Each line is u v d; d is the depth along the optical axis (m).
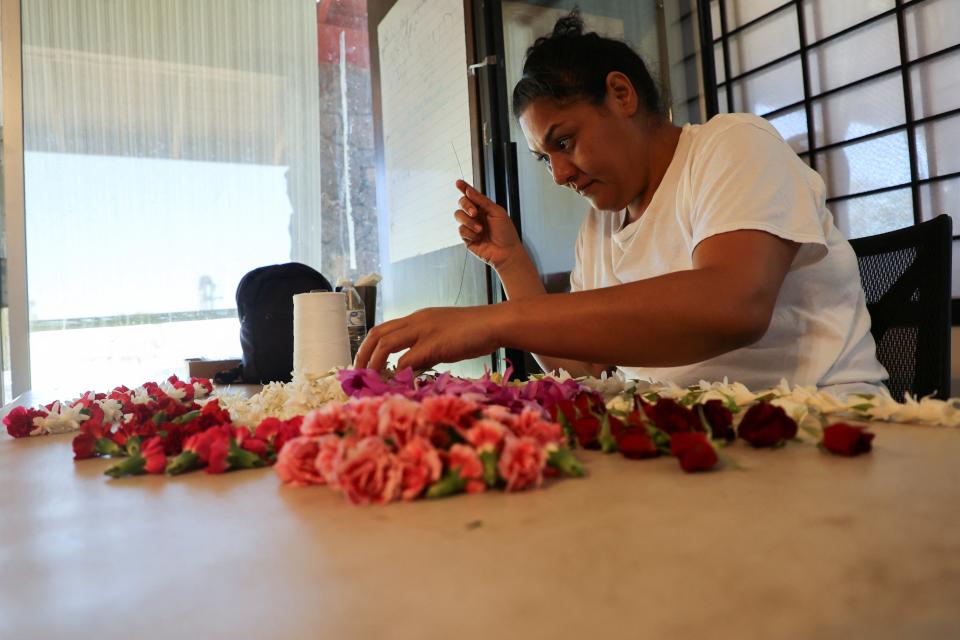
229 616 0.29
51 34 3.22
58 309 3.20
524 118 1.12
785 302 1.07
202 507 0.48
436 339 0.79
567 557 0.33
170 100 3.42
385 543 0.37
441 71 2.87
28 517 0.48
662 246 1.18
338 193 3.81
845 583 0.28
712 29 2.85
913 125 2.22
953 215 2.13
